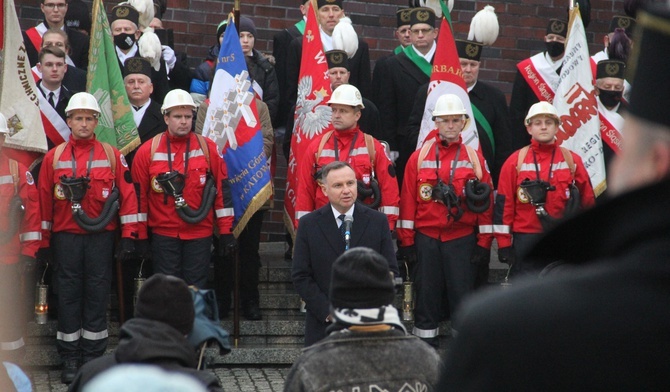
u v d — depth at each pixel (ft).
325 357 28.30
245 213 65.16
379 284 28.32
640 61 10.90
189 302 26.55
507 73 91.25
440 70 67.67
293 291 71.51
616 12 92.53
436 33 79.15
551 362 10.45
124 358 24.98
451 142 63.21
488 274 68.95
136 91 67.26
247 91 66.49
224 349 29.01
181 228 61.77
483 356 10.77
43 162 60.70
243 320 67.15
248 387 59.00
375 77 75.41
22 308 59.52
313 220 52.44
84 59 74.08
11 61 63.36
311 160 61.16
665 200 10.74
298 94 68.80
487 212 62.85
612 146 72.08
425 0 80.28
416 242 63.57
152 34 70.85
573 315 10.54
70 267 60.34
